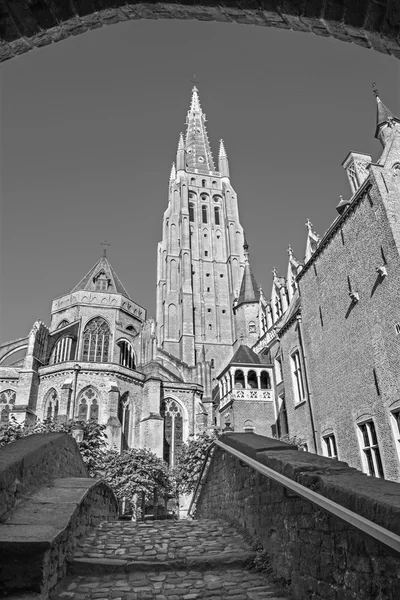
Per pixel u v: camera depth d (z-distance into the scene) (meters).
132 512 31.11
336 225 22.09
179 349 74.50
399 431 16.73
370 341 18.80
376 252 18.78
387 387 17.44
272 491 7.23
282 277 47.25
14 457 7.53
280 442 8.55
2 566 5.34
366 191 19.70
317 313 23.95
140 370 48.25
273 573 6.72
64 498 7.68
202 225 88.06
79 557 7.18
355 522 4.29
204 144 101.88
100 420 41.59
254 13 3.83
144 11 3.92
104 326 53.38
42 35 3.86
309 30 3.88
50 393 43.22
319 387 23.17
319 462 6.48
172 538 8.66
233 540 8.39
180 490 27.50
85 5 3.77
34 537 5.64
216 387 62.84
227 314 79.38
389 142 20.14
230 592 6.06
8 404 44.88
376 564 4.32
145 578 6.60
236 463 9.70
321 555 5.39
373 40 3.68
